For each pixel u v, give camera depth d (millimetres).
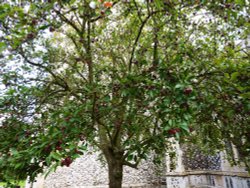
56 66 3508
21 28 2018
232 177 6965
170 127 1791
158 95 2020
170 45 2949
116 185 3607
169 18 3209
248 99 2240
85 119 2330
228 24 3207
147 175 10500
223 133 3547
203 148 5219
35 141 2016
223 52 3121
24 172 1913
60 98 3559
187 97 1834
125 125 2932
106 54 3961
